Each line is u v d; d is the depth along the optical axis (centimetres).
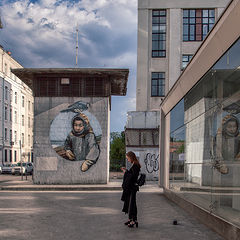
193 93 925
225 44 620
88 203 1120
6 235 621
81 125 1942
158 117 2561
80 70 1894
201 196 790
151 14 3050
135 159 732
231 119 601
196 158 858
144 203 1134
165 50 3009
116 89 2331
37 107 1950
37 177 1912
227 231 590
